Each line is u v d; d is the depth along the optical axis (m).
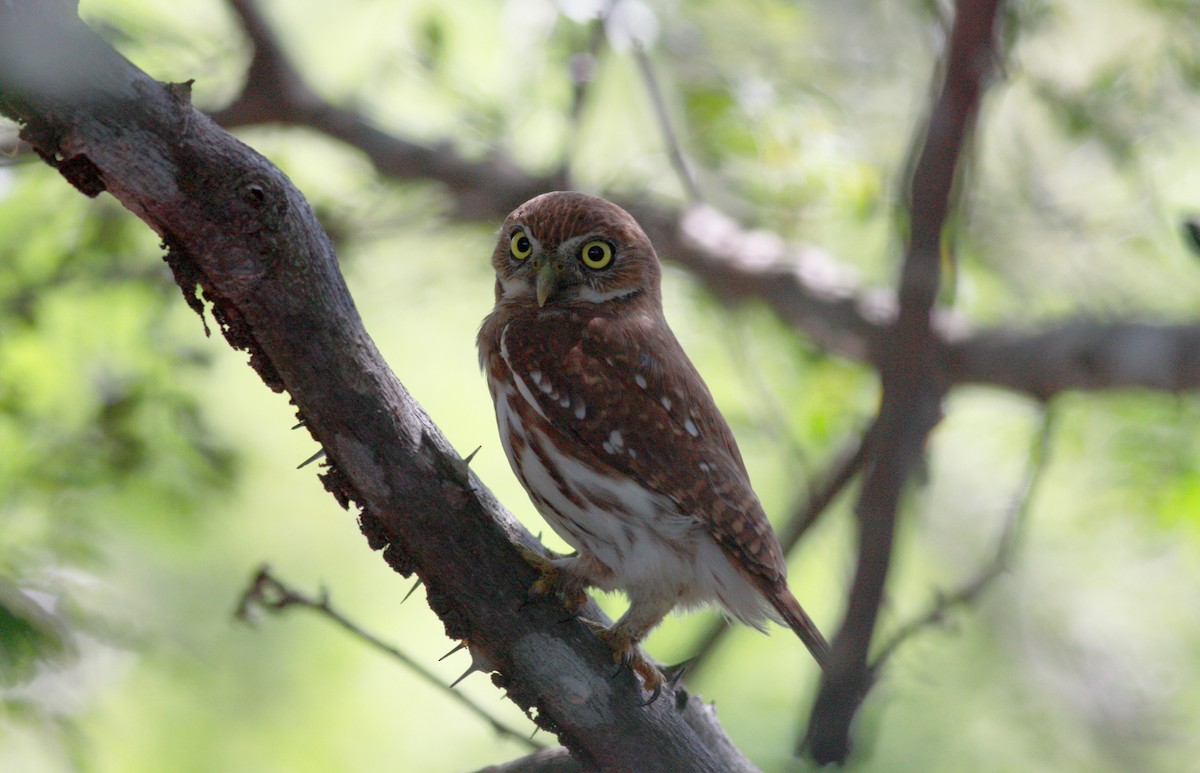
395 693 13.66
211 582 12.69
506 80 12.98
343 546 13.94
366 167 13.67
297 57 14.96
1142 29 11.59
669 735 6.72
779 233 12.92
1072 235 12.39
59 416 10.38
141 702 10.95
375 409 5.78
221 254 5.32
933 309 6.87
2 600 8.45
